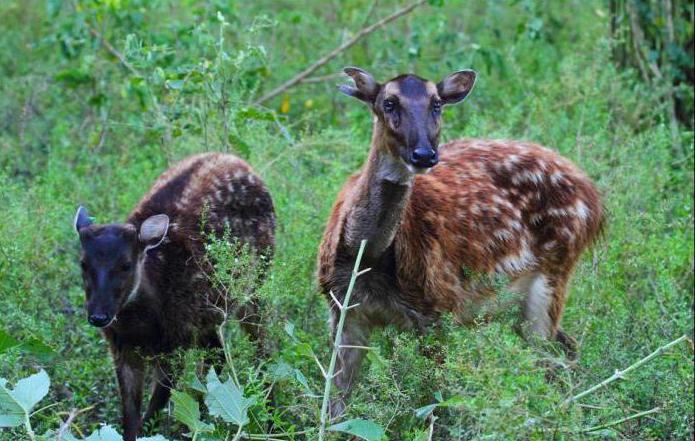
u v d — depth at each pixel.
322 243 12.09
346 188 12.20
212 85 14.67
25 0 21.92
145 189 15.18
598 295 12.76
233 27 17.94
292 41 20.48
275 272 12.12
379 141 11.44
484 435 9.28
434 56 19.30
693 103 18.36
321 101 18.97
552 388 9.78
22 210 13.60
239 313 12.70
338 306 11.09
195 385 10.49
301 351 10.38
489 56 18.19
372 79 11.67
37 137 17.73
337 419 10.86
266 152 15.23
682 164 16.69
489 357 9.28
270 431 11.48
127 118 17.30
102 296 11.53
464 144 13.11
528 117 16.89
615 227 13.87
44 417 10.83
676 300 13.11
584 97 16.81
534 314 12.98
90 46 18.16
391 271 11.69
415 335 11.84
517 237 12.66
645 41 18.64
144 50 15.65
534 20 18.59
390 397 10.67
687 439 11.04
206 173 13.16
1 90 19.06
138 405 12.12
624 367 11.45
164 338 12.18
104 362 12.71
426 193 12.06
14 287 12.60
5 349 10.62
